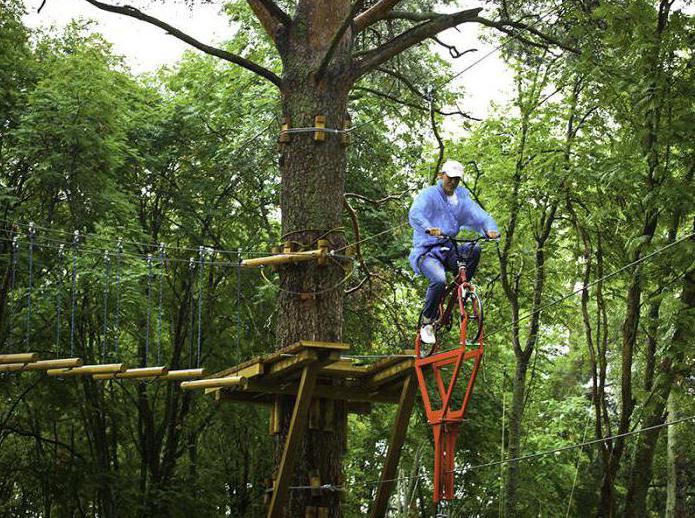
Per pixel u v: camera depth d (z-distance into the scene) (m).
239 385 13.57
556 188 20.09
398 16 16.09
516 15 18.42
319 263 14.64
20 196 24.09
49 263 23.73
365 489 33.16
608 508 18.33
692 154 17.78
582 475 31.06
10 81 24.03
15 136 22.86
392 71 18.92
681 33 17.08
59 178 23.11
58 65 23.98
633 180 17.88
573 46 18.38
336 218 15.13
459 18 16.06
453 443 11.59
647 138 17.66
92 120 23.28
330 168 15.23
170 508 25.91
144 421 28.38
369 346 24.44
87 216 23.73
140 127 26.92
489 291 24.89
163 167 27.38
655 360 18.30
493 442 27.25
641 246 17.53
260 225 27.47
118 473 26.06
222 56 15.77
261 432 27.75
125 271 22.64
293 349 12.53
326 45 15.60
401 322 24.27
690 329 17.05
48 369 13.23
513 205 21.67
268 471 28.83
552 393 36.03
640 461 18.27
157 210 27.83
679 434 25.06
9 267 22.67
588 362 34.25
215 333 27.56
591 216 18.80
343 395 14.09
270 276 26.28
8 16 24.38
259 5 15.91
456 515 30.48
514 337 22.20
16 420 27.62
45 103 22.98
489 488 29.08
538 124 21.62
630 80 17.41
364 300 23.81
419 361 12.24
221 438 29.73
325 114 15.39
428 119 22.97
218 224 28.06
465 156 22.95
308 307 14.70
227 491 30.06
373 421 30.45
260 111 23.45
